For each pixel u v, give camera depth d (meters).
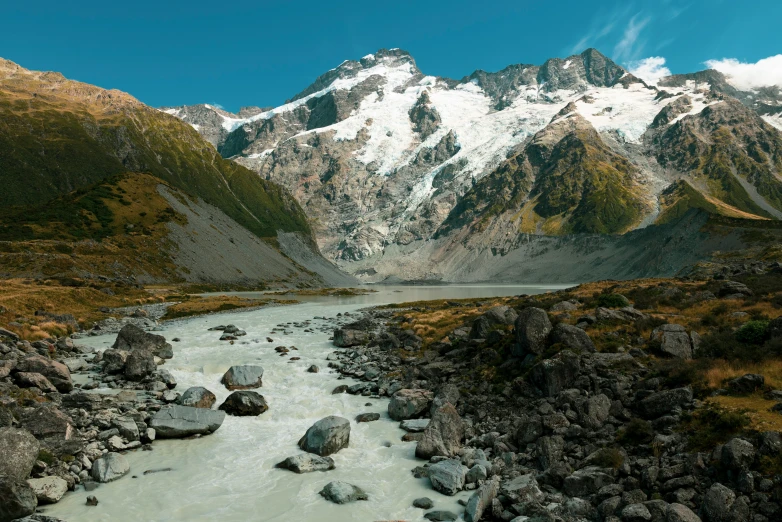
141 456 22.06
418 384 32.03
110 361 33.69
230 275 177.00
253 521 16.62
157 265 152.62
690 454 17.56
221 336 51.97
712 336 27.53
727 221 199.25
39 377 27.59
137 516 16.77
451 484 18.84
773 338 24.64
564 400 24.27
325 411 28.94
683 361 25.05
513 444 22.78
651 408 21.59
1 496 16.05
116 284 106.75
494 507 17.25
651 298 44.97
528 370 28.30
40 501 17.42
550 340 29.48
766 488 14.80
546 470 19.53
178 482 19.53
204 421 25.11
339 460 22.03
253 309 94.19
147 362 33.22
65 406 26.05
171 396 28.75
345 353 43.91
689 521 14.35
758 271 63.94
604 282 97.50
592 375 25.50
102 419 24.28
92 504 17.48
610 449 19.64
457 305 82.81
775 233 166.75
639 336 30.64
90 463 20.55
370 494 18.75
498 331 34.38
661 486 16.83
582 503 16.86
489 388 28.84
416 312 74.50
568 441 21.52
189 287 145.88
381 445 23.91
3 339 36.88
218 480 19.80
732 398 20.31
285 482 19.69
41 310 58.16
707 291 46.12
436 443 22.42
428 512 17.12
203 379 34.09
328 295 164.12
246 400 28.09
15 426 20.69
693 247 192.38
